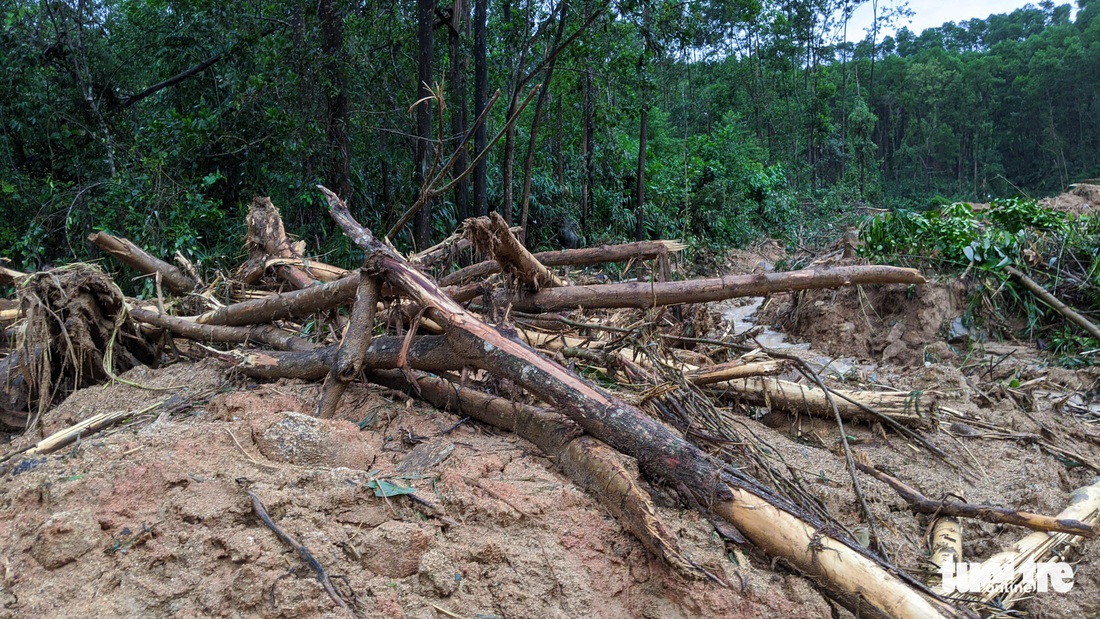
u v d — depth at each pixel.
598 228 14.61
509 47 12.26
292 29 9.85
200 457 2.97
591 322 4.95
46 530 2.41
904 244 8.41
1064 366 6.82
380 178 11.11
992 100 46.25
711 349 5.62
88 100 10.22
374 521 2.61
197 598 2.30
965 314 7.72
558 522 2.78
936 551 3.31
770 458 3.81
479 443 3.38
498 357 3.37
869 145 35.09
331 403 3.62
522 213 11.43
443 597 2.43
